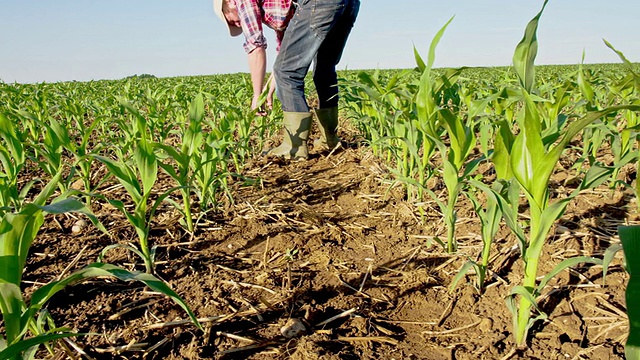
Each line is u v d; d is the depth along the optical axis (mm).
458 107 4301
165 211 2971
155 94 6320
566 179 3299
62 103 5781
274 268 2299
